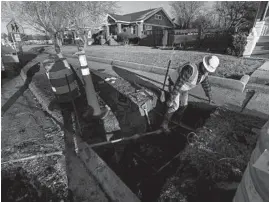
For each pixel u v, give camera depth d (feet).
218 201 4.85
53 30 55.36
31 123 9.99
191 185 5.44
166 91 13.96
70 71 12.66
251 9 77.77
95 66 26.81
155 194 7.34
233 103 11.01
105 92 15.55
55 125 9.61
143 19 80.43
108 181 5.70
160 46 52.65
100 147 9.30
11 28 37.83
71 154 7.05
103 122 10.87
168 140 10.34
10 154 7.15
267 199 2.49
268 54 23.67
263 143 2.72
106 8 59.31
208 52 30.50
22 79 22.45
